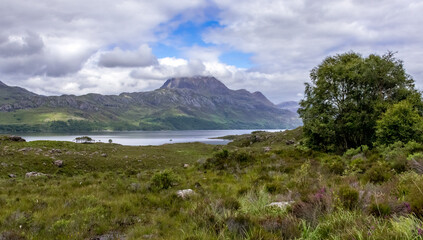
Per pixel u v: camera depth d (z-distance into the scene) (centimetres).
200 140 18612
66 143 4916
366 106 2967
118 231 736
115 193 1256
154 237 639
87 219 786
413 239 351
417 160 1101
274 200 853
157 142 16000
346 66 3147
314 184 1017
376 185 870
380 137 2350
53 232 691
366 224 439
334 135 2984
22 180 1878
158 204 1038
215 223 594
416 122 2142
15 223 748
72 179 1892
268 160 2092
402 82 3066
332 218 525
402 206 506
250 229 505
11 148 3706
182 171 2217
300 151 2391
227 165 2094
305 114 3319
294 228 494
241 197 957
